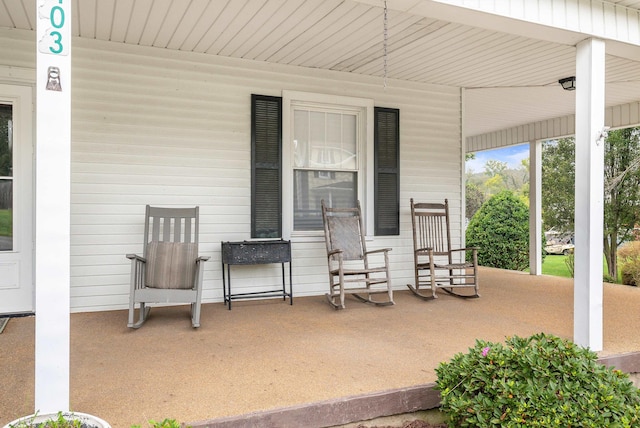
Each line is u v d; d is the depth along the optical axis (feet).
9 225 14.07
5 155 14.01
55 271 6.80
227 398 8.23
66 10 6.78
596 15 11.12
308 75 17.87
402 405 8.61
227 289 16.84
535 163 26.78
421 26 13.55
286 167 17.58
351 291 16.11
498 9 10.05
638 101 22.18
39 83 6.70
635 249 24.35
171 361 10.25
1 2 12.12
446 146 20.47
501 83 19.65
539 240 26.45
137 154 15.55
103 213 15.21
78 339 11.95
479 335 12.51
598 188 11.20
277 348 11.28
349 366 9.97
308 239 18.04
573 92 20.68
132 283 12.92
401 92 19.51
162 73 15.79
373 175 18.95
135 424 7.18
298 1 12.04
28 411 7.64
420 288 20.11
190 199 16.24
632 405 7.54
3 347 11.07
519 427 7.04
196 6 12.38
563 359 7.97
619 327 13.58
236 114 16.80
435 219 20.15
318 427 8.00
